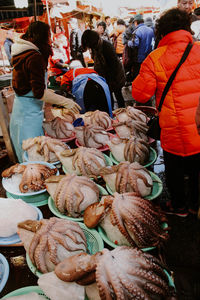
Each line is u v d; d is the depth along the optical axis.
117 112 2.70
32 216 1.44
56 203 1.50
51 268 1.16
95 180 1.83
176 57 1.66
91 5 9.28
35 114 2.53
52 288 0.99
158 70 1.72
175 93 1.70
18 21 5.96
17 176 1.79
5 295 1.11
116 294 0.90
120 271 0.95
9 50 5.87
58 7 7.31
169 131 1.81
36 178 1.72
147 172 1.64
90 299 1.04
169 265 1.32
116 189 1.57
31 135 2.57
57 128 2.53
